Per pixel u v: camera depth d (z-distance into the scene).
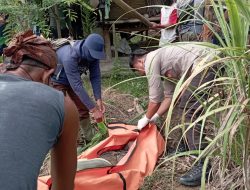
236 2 1.51
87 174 2.74
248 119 1.68
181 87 1.55
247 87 1.67
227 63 1.79
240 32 1.64
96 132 3.98
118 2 4.92
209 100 1.96
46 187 2.54
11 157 1.22
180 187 2.92
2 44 5.26
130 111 4.48
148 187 2.92
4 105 1.30
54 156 1.57
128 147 3.48
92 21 5.56
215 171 2.05
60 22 5.37
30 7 4.40
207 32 2.26
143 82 5.16
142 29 5.84
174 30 3.59
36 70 1.50
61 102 1.39
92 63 3.54
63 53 3.33
